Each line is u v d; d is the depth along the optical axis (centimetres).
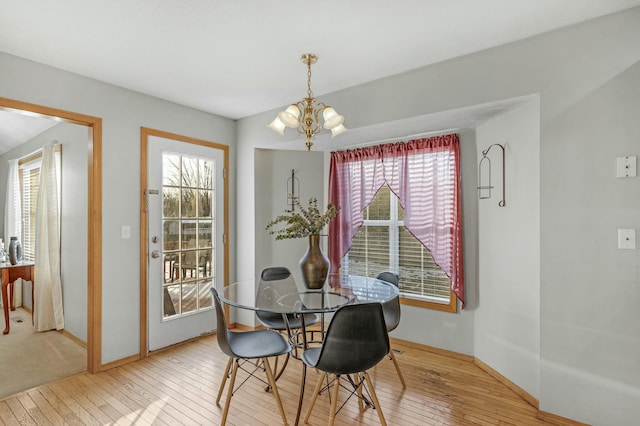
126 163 297
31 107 243
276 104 341
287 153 395
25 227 450
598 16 195
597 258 197
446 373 280
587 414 200
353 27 204
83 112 271
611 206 192
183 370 283
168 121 329
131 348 299
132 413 221
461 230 304
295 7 183
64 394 244
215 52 234
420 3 180
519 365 244
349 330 176
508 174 255
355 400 238
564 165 206
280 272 310
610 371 194
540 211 214
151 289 315
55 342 344
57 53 234
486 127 283
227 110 359
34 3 177
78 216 337
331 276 300
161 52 233
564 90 206
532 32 211
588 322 200
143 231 308
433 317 325
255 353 208
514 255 249
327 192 403
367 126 291
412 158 331
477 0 178
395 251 356
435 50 233
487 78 232
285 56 240
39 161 413
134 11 186
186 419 215
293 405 231
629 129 188
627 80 189
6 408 227
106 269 284
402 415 220
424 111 259
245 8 184
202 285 361
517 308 246
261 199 381
